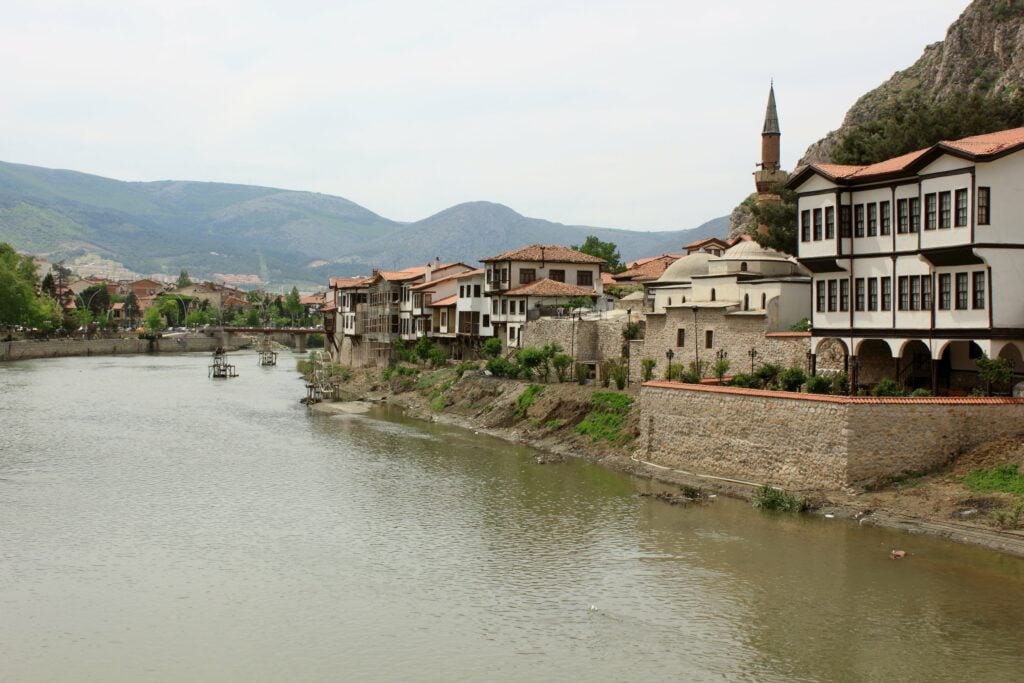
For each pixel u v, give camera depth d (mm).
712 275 72250
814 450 48562
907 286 53219
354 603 36656
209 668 30891
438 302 118062
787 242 86750
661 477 56656
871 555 40188
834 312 57812
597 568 40219
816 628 33312
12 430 81875
